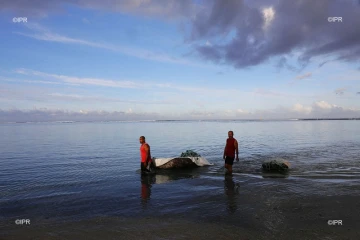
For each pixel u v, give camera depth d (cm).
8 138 4131
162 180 1232
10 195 1001
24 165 1658
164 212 801
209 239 623
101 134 5234
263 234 645
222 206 845
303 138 3669
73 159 1892
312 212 781
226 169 1374
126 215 780
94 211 819
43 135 4944
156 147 2720
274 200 895
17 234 662
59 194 1009
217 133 5300
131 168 1549
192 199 923
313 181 1156
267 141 3247
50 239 635
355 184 1093
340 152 2125
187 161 1524
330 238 622
